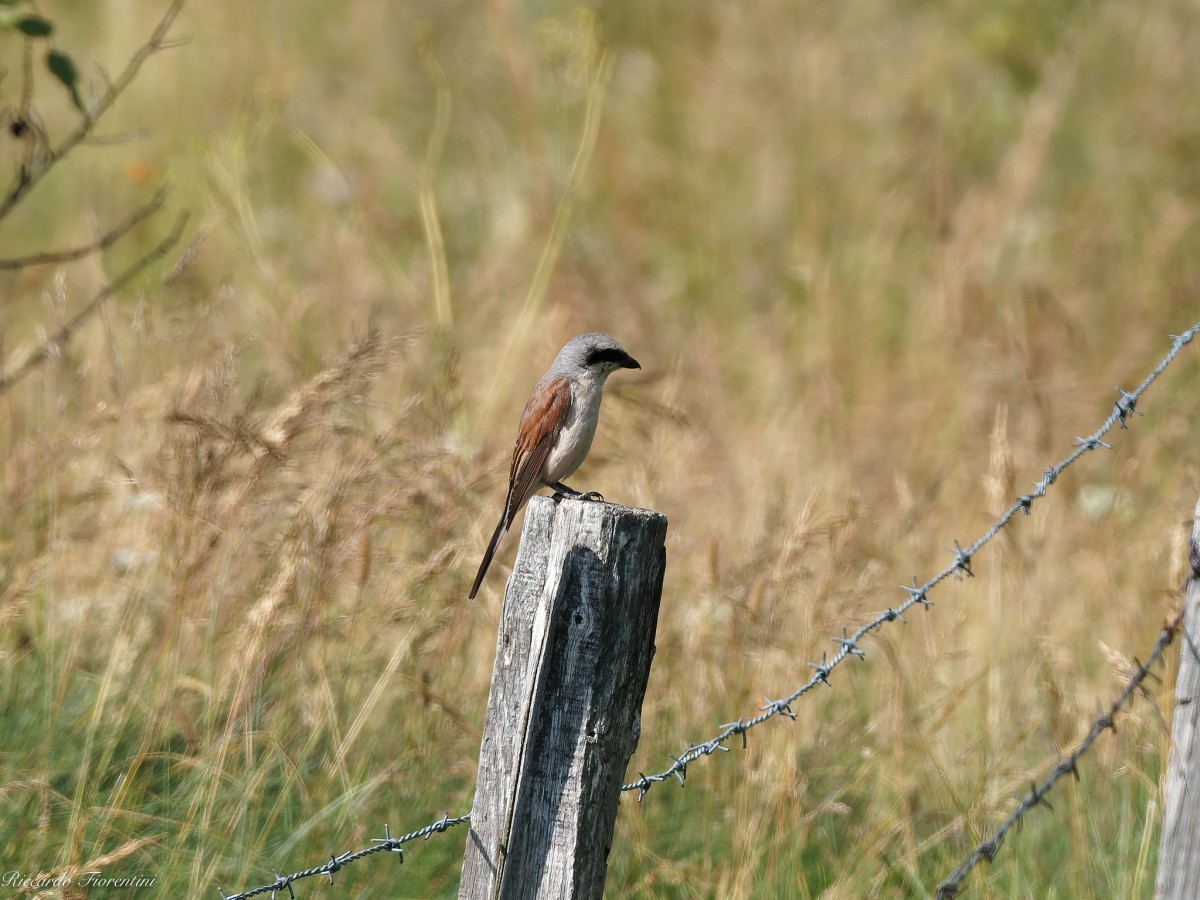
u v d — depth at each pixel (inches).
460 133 863.1
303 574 363.3
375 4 946.7
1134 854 359.9
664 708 395.9
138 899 326.0
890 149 807.7
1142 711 371.2
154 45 412.8
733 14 903.1
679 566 438.0
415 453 384.8
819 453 563.2
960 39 890.1
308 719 367.9
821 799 390.9
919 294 706.2
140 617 392.8
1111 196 765.3
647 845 369.1
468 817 290.8
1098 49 857.5
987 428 576.7
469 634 410.6
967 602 432.1
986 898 345.1
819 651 393.7
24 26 361.7
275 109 666.2
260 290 592.1
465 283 676.7
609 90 882.8
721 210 776.9
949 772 384.5
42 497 417.4
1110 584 438.0
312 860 348.5
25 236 762.2
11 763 351.6
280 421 374.0
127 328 514.6
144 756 346.3
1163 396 624.1
